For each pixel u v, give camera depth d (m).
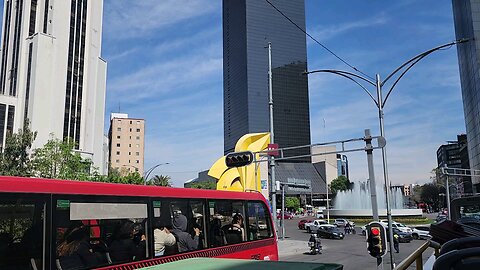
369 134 17.66
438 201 130.75
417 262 4.09
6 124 80.69
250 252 10.47
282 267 2.75
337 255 25.12
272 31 44.38
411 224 62.66
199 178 144.25
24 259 5.36
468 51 79.50
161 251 7.57
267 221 11.76
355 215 73.44
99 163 93.56
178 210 8.31
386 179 16.56
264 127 54.91
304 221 57.97
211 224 9.23
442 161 172.25
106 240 6.59
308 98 60.16
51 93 83.88
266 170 36.84
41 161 37.62
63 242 5.89
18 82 84.38
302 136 58.81
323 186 143.50
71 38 89.75
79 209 6.21
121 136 132.88
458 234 4.48
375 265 19.62
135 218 7.18
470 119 84.12
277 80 55.09
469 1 75.94
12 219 5.33
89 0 94.88
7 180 5.37
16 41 89.81
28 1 88.88
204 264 3.02
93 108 92.88
